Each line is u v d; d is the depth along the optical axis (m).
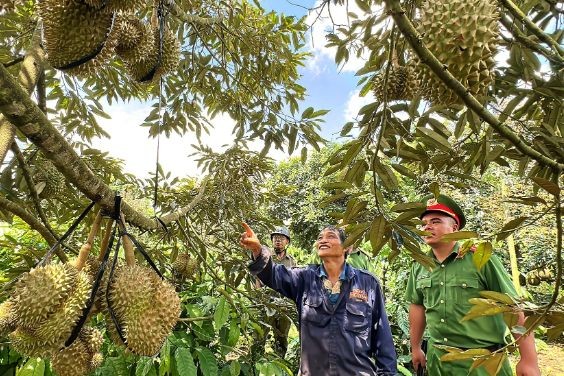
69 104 3.44
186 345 2.76
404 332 4.04
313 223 8.32
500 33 1.45
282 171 10.08
